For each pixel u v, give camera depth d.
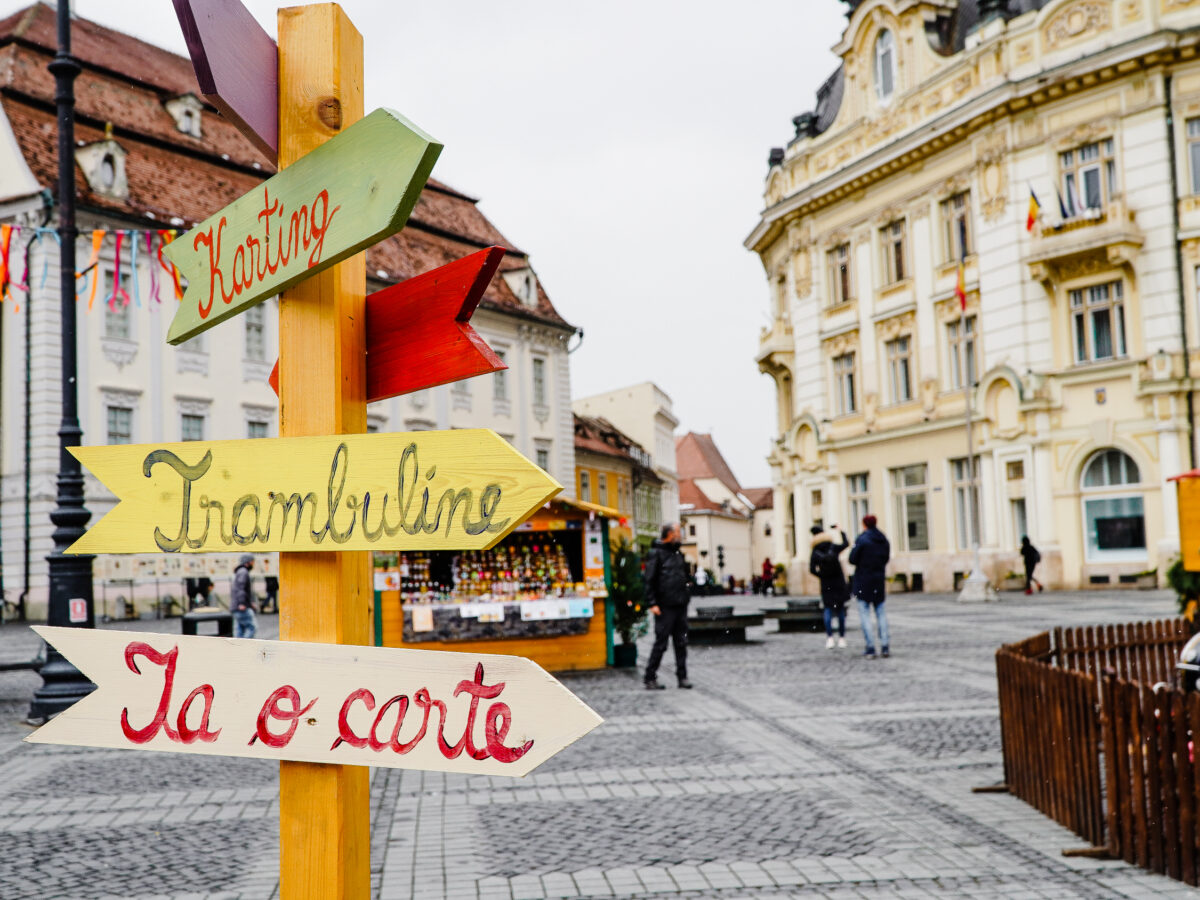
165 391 33.53
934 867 5.07
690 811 6.32
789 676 13.05
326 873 2.05
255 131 2.11
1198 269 28.31
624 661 14.71
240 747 2.09
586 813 6.37
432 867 5.35
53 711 10.84
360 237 1.98
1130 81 29.03
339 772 2.07
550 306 52.06
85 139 33.28
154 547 2.21
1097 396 29.72
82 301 31.25
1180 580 9.45
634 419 74.44
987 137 32.03
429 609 14.18
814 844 5.52
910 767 7.37
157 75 39.56
